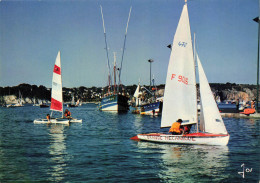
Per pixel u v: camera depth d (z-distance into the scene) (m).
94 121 49.75
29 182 13.11
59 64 42.91
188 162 16.81
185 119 23.06
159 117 60.59
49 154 19.27
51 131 33.22
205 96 22.44
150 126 39.91
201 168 15.52
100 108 102.19
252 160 17.08
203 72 22.61
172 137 22.94
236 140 24.89
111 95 87.12
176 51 23.23
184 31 22.98
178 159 17.56
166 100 23.66
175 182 13.25
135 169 15.40
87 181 13.36
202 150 20.23
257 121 43.72
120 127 38.41
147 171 15.02
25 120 53.97
